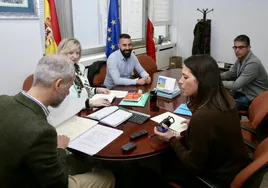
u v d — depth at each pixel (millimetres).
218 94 1201
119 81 2555
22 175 938
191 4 4703
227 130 1167
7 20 2113
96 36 3598
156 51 4594
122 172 1721
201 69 1196
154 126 1535
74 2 3141
